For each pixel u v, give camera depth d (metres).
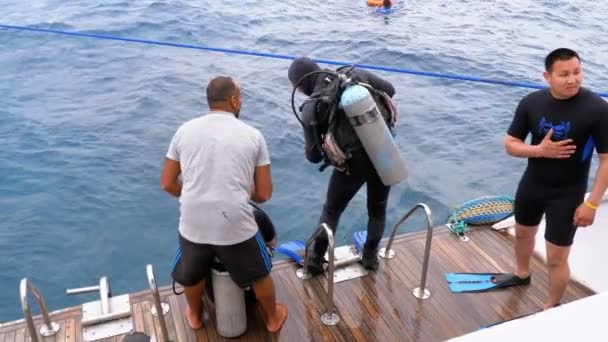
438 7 15.30
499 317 3.83
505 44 11.77
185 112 8.14
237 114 3.24
